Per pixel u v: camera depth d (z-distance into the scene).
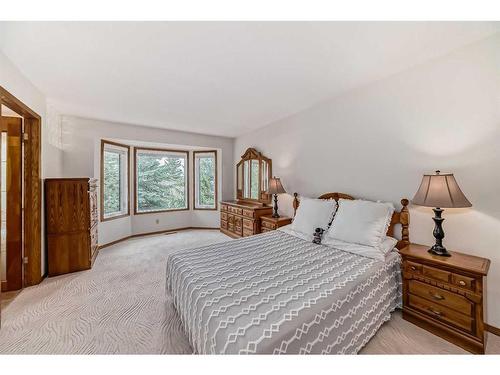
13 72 1.91
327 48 1.73
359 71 2.13
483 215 1.69
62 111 3.22
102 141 3.90
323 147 2.99
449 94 1.85
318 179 3.07
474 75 1.71
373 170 2.42
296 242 2.39
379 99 2.34
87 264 2.90
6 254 2.32
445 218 1.88
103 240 3.87
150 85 2.38
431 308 1.63
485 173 1.68
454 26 1.50
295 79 2.28
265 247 2.22
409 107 2.10
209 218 5.31
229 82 2.32
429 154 1.98
